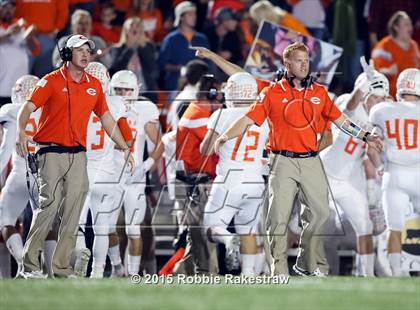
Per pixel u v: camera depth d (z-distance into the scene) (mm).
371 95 37469
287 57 32312
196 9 51062
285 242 32188
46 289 27531
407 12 50938
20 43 46625
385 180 36781
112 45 48438
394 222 36688
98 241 36000
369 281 29562
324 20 50875
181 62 49000
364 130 32844
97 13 51062
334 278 30703
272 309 24328
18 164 36375
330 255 39094
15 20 47781
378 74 37625
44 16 48750
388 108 36312
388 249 36844
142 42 47875
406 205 36688
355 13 51250
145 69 47906
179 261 36219
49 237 36625
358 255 38406
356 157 37969
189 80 39062
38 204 33094
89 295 26484
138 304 25031
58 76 32688
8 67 46281
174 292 27047
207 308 24375
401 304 25188
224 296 26344
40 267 35031
